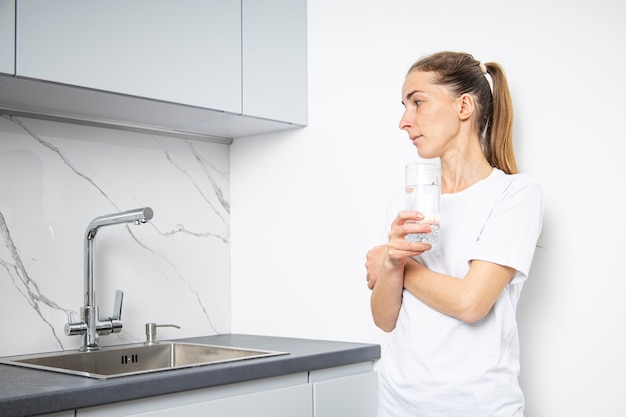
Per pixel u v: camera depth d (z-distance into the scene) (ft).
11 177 6.19
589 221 5.16
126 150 7.04
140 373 4.84
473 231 4.52
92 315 6.34
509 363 4.50
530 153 5.51
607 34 5.12
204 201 7.70
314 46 7.27
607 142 5.10
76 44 5.45
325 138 7.07
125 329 6.89
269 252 7.52
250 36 6.78
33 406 4.14
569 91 5.31
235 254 7.89
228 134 7.68
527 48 5.57
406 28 6.46
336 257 6.89
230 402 5.16
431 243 4.33
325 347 6.31
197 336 7.50
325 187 7.03
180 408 4.85
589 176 5.18
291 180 7.36
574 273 5.22
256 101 6.79
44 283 6.33
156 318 7.15
